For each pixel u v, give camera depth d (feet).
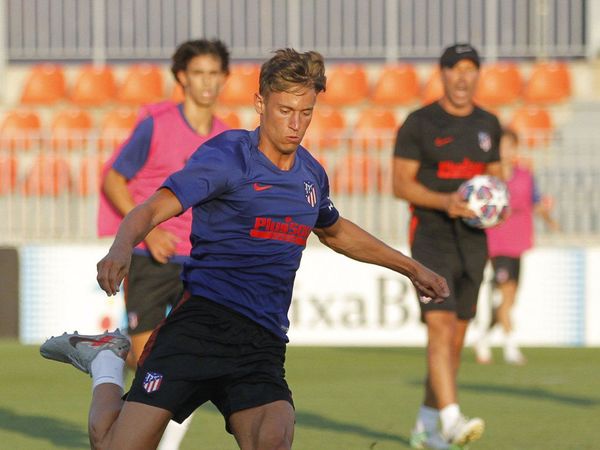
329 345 139.44
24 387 102.22
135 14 188.14
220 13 187.62
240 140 42.52
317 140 146.20
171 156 64.85
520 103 182.80
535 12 186.39
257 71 183.73
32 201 146.92
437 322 69.15
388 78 183.32
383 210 144.46
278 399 42.83
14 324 139.95
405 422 82.23
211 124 66.03
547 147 146.30
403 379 108.58
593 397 95.61
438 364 68.59
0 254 139.54
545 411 87.40
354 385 103.96
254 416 42.47
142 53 188.24
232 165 41.81
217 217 42.50
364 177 145.18
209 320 42.98
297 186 42.91
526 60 187.21
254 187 42.16
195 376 42.50
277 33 187.21
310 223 43.60
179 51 65.10
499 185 70.08
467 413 86.38
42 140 147.13
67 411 87.61
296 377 110.01
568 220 145.48
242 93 182.70
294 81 40.83
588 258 139.64
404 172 71.61
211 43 64.90
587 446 72.08
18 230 146.10
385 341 139.64
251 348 43.27
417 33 187.62
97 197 146.20
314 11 188.14
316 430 78.54
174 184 40.91
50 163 146.51
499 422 81.92
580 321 140.15
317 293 139.74
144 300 63.41
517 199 121.60
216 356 42.80
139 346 63.57
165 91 187.01
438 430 74.33
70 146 147.54
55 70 185.47
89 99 183.52
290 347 137.59
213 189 41.45
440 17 186.91
